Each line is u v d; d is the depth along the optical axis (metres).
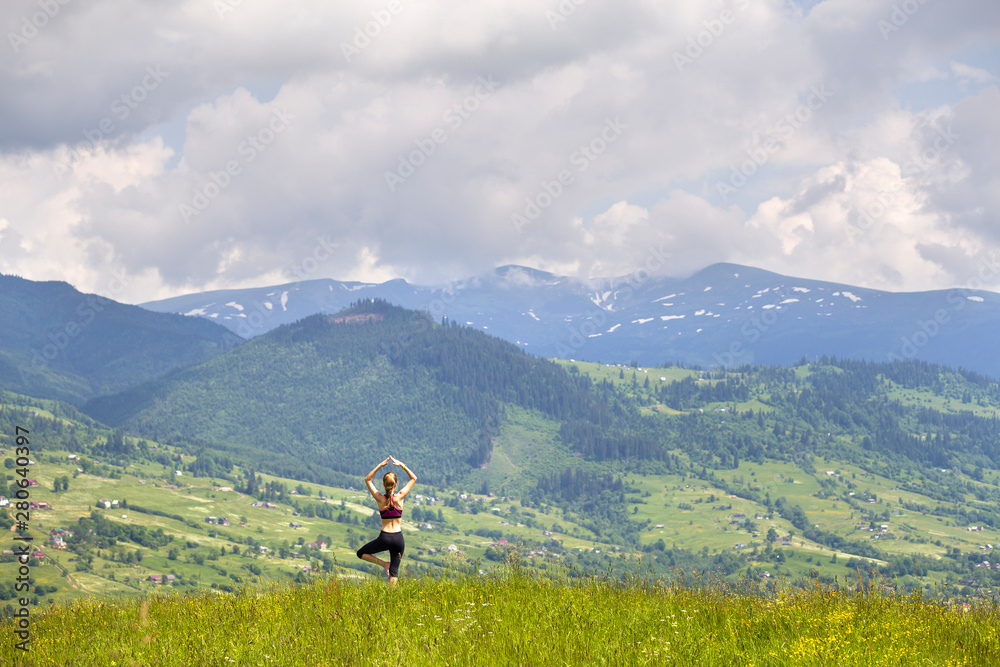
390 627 9.14
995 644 8.25
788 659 7.73
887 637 8.55
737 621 9.58
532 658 7.68
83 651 9.36
